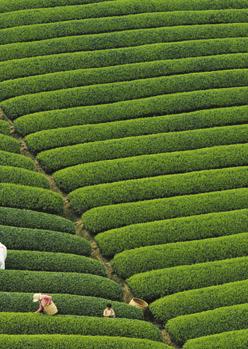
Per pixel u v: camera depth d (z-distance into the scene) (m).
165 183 32.72
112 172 33.28
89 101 37.28
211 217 31.17
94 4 43.44
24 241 29.16
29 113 36.66
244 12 44.22
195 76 38.84
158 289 28.19
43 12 42.59
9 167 32.75
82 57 39.50
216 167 34.22
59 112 36.25
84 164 33.56
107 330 25.44
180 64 39.56
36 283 27.08
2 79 38.59
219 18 43.59
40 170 34.31
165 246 29.70
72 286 27.42
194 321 26.53
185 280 28.41
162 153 34.34
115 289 28.09
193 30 41.97
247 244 30.06
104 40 40.78
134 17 42.53
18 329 24.77
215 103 37.62
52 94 37.19
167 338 26.83
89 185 32.94
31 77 38.19
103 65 39.53
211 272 28.69
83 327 25.25
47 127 35.81
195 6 44.47
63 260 28.56
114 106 36.75
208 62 39.97
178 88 38.38
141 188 32.44
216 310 26.91
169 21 42.81
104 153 34.28
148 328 26.00
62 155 34.06
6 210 30.36
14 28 41.38
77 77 38.31
